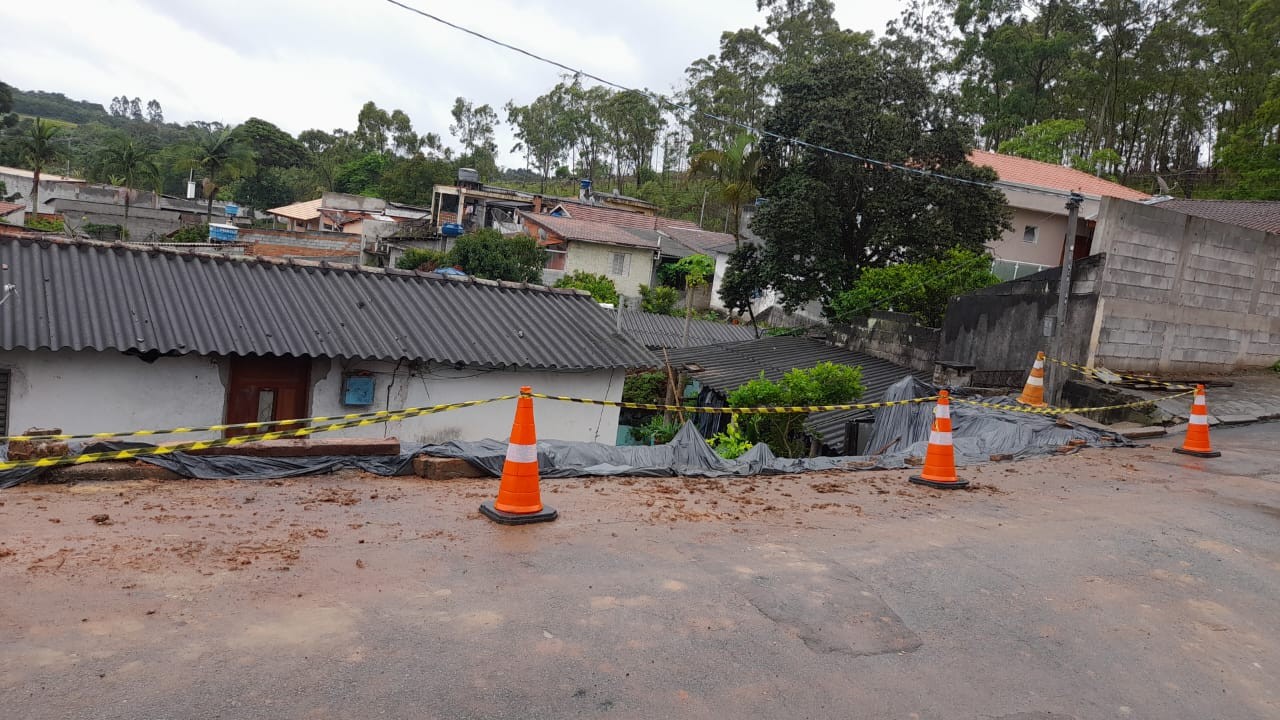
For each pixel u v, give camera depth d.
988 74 47.41
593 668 3.38
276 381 11.30
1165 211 13.17
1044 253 28.58
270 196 71.94
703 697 3.22
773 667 3.55
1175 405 12.09
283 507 5.54
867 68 23.27
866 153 22.48
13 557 4.06
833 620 4.14
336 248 41.75
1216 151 39.06
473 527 5.31
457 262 34.09
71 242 11.18
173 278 11.33
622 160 85.75
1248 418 12.09
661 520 5.89
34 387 9.79
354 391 11.48
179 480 6.16
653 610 4.07
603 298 33.25
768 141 24.56
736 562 4.95
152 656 3.12
